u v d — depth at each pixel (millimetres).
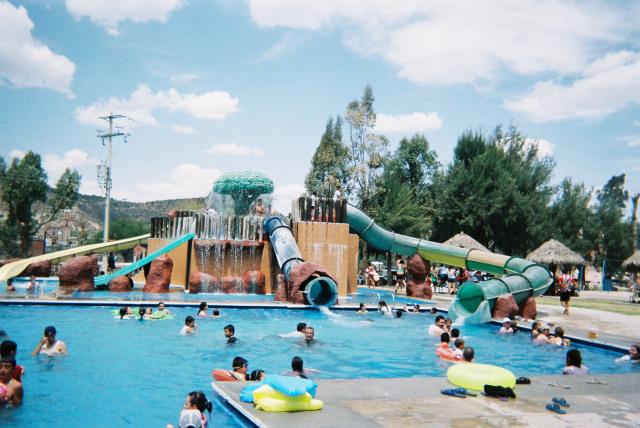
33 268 24016
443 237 42562
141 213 127500
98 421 6184
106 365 9023
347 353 11023
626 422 5801
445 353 10625
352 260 23281
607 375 8273
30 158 51250
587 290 41875
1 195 50031
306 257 21812
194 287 20141
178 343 11141
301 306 17109
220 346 11023
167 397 7258
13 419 6164
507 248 41594
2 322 12797
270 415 5648
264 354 10547
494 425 5531
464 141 44344
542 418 5844
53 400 6961
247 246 21438
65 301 15281
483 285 16484
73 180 54469
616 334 13898
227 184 25547
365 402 6266
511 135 45969
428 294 22734
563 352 11914
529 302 17016
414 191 43281
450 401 6398
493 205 39281
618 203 66250
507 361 10914
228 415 6105
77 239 70188
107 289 19750
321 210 22422
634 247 60969
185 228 22359
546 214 42062
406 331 14016
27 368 8625
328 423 5414
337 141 40344
